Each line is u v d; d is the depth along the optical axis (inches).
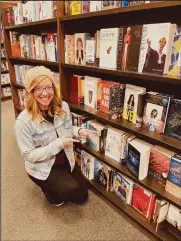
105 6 60.5
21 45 102.7
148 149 53.3
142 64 49.8
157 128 51.0
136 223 62.1
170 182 50.4
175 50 44.4
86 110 67.2
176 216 51.9
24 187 77.1
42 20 76.3
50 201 68.2
